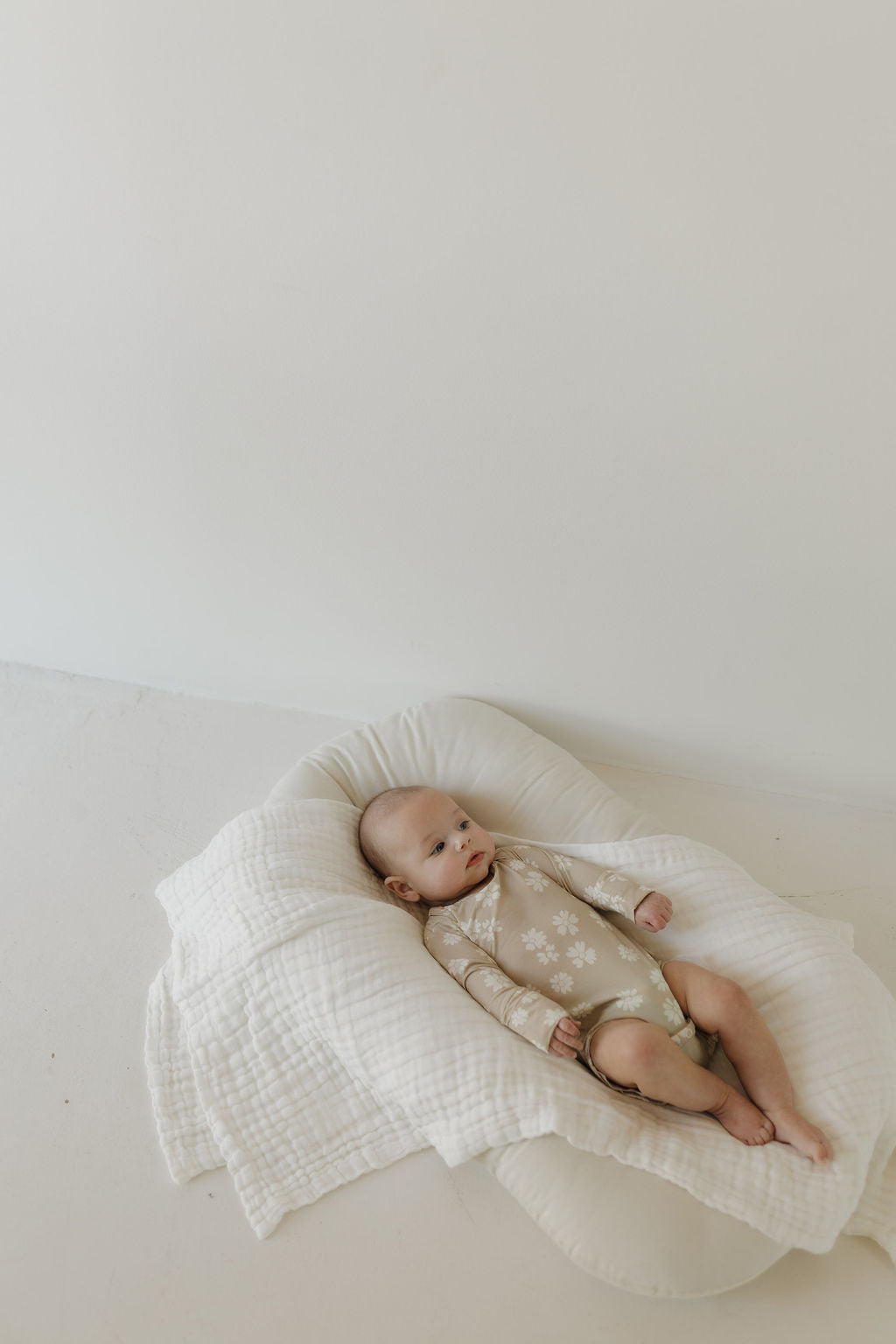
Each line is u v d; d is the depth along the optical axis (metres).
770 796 1.98
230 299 1.52
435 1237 1.36
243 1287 1.33
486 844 1.63
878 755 1.85
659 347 1.42
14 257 1.55
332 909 1.54
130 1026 1.63
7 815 1.97
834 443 1.44
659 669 1.84
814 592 1.63
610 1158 1.31
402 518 1.73
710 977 1.42
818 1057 1.38
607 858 1.65
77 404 1.72
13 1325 1.30
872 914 1.75
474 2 1.19
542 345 1.45
